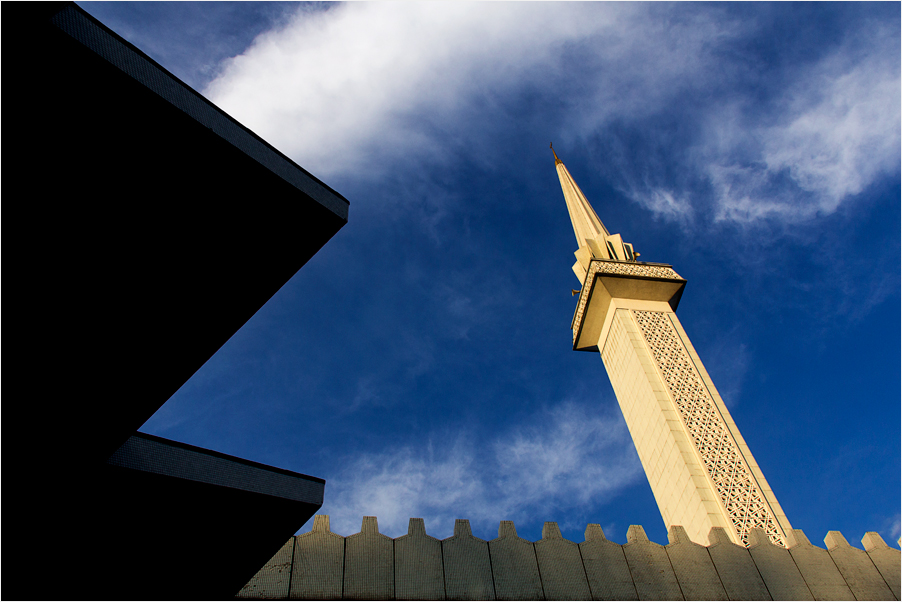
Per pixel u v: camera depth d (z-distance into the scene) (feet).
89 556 28.71
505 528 51.01
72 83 20.03
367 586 43.62
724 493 76.64
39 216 21.89
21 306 23.20
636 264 116.98
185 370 28.86
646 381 94.94
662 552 52.24
